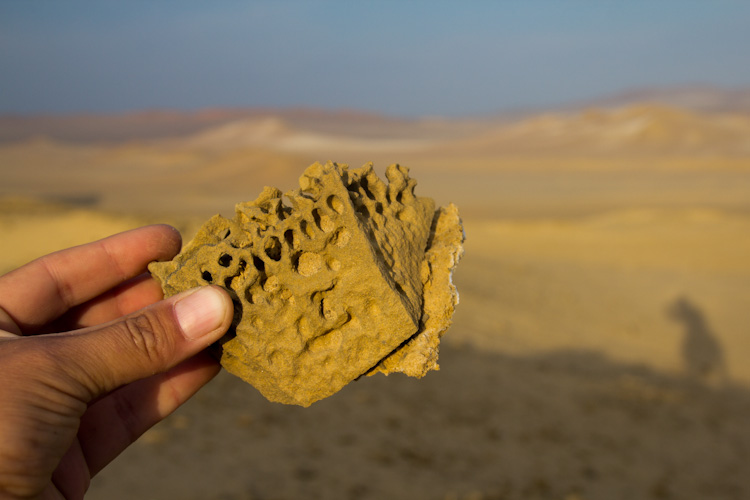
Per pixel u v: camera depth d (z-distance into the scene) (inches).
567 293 604.4
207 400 257.9
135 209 1408.7
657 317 555.5
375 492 205.3
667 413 323.0
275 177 2506.2
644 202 1562.5
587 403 321.7
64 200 1670.8
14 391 63.4
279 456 219.8
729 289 652.1
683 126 4891.7
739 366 435.2
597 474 244.4
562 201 1631.4
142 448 211.3
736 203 1488.7
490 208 1470.2
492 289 562.3
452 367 348.5
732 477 256.2
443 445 250.4
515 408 301.6
